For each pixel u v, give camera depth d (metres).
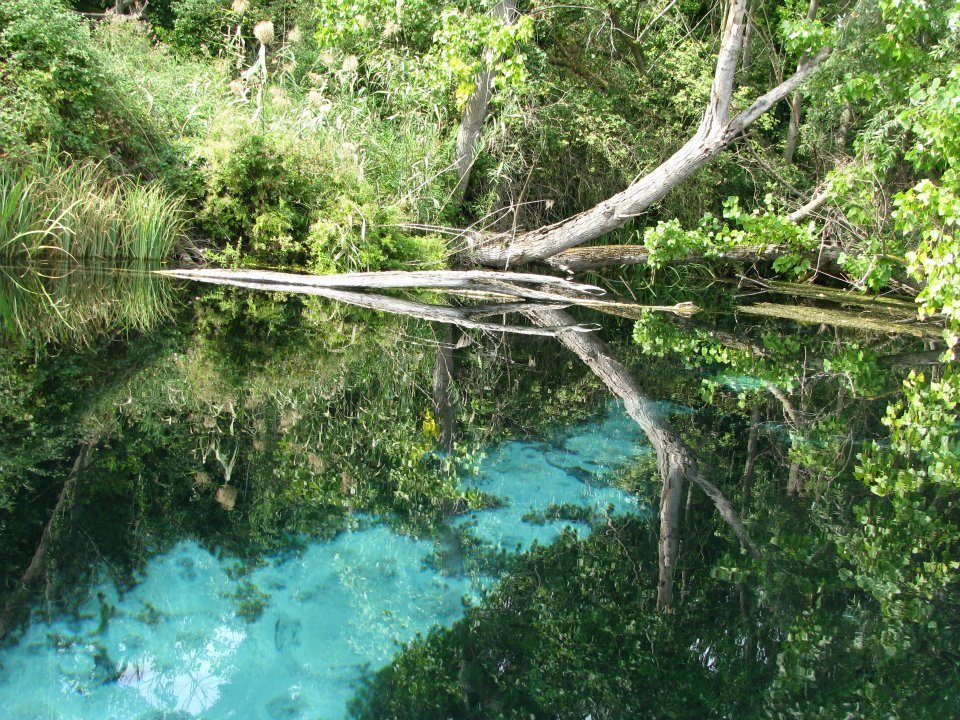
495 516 2.40
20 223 6.43
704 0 12.91
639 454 3.09
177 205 7.61
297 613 1.73
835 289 9.40
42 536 1.94
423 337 5.38
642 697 1.49
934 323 7.20
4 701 1.33
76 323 4.66
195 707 1.35
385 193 8.34
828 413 3.77
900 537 2.33
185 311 5.43
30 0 6.90
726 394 4.13
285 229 7.75
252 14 10.38
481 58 8.46
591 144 10.04
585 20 11.12
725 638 1.73
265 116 8.09
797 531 2.37
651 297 8.69
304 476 2.56
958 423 3.66
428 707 1.40
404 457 2.90
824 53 7.60
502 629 1.75
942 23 7.49
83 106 7.14
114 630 1.60
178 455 2.59
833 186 7.55
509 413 3.65
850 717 1.42
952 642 1.74
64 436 2.65
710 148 7.39
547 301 7.95
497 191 9.95
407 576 1.96
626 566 2.10
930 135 6.22
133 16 9.62
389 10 8.70
